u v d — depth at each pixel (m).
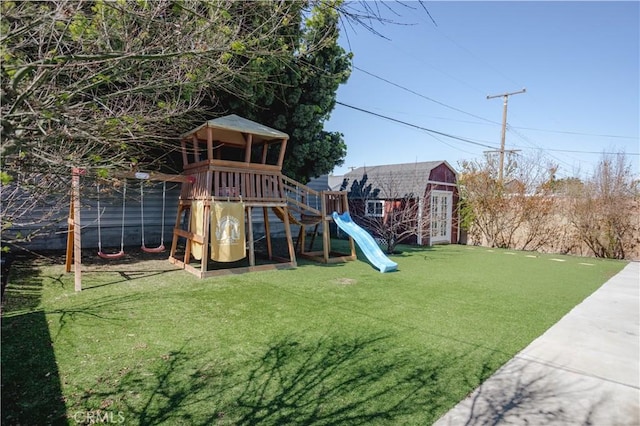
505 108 15.84
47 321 3.90
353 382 2.84
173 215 10.39
